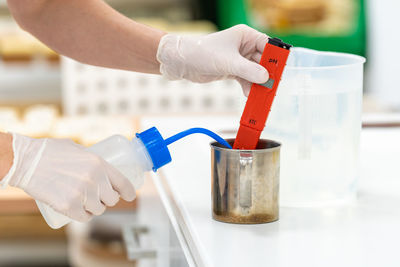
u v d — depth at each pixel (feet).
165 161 3.45
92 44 4.48
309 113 3.49
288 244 3.00
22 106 9.91
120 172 3.52
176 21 12.20
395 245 2.97
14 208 5.35
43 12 4.43
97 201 3.51
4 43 9.82
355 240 3.04
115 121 7.36
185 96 8.72
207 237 3.10
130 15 12.07
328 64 3.82
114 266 7.26
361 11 12.03
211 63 3.98
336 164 3.56
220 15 12.13
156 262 4.63
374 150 4.80
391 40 12.03
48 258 8.98
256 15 11.87
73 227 7.59
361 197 3.75
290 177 3.56
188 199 3.70
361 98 3.63
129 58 4.47
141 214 5.47
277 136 3.55
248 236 3.11
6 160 3.50
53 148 3.54
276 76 3.33
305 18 11.82
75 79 8.58
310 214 3.45
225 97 8.77
